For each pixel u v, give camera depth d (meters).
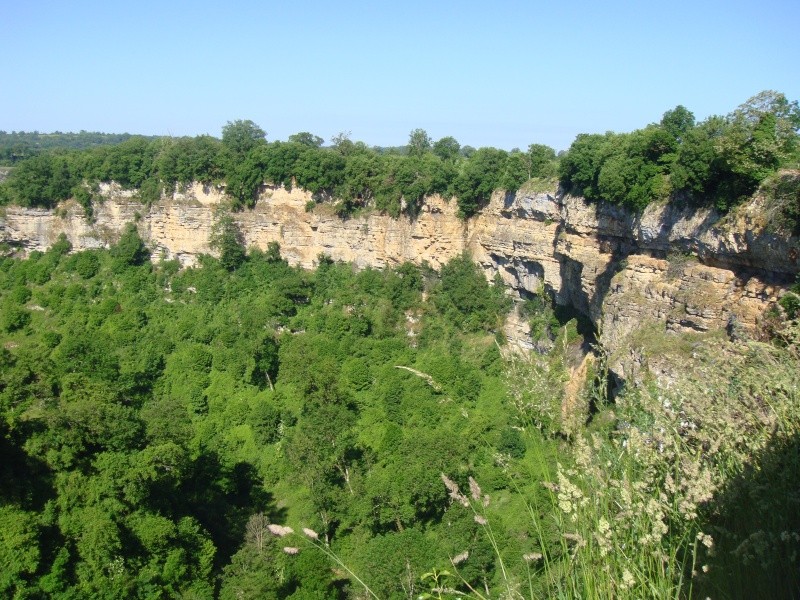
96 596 28.67
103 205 82.00
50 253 82.69
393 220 68.50
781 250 29.98
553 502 9.41
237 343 60.19
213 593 31.50
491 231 61.22
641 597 7.61
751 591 7.55
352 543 32.72
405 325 64.06
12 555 27.92
